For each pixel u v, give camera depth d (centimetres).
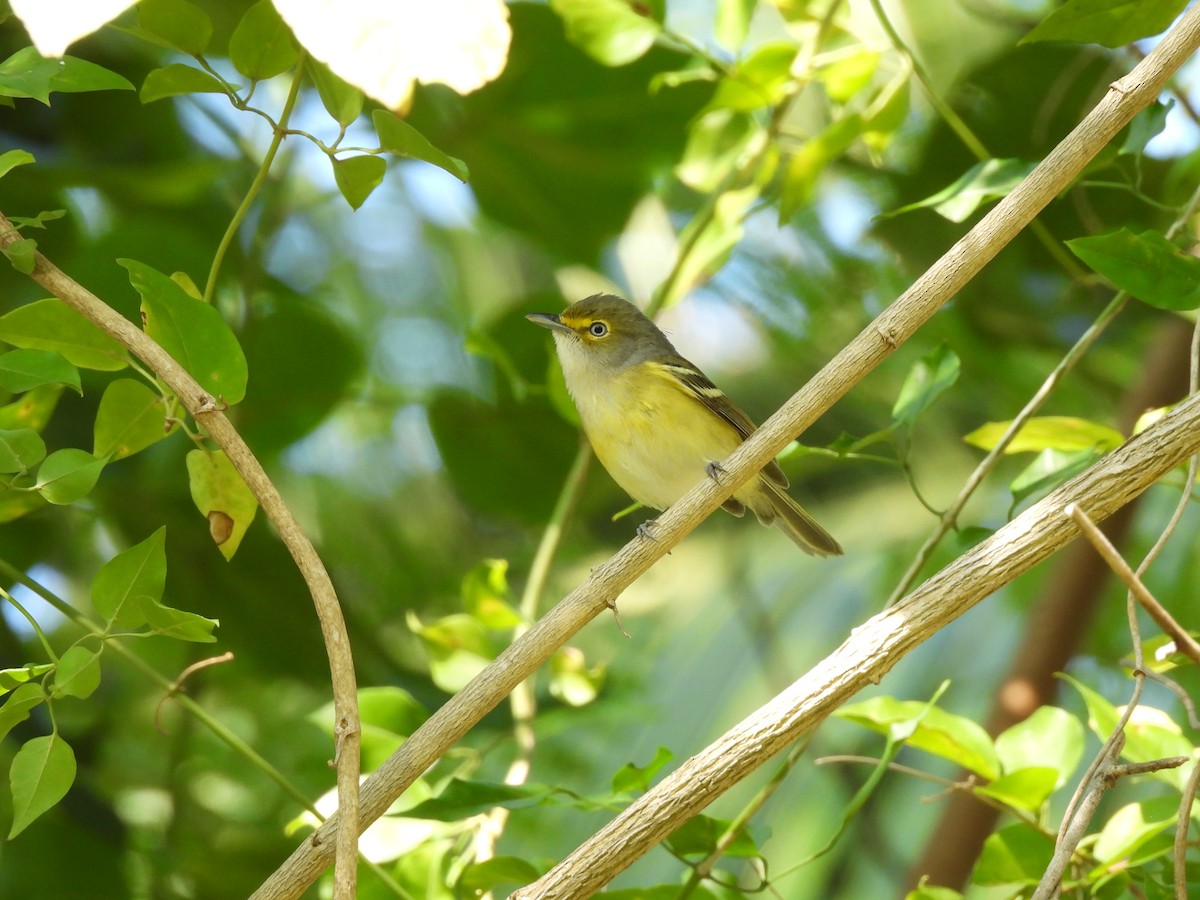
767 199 1107
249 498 643
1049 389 728
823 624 1231
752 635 1223
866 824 1099
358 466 1342
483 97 1117
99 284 1000
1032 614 1035
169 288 588
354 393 1120
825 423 1364
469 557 1359
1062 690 1178
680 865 1094
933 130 1133
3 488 599
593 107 1125
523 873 732
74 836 991
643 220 1320
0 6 602
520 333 1167
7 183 1032
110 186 1079
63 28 450
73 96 1080
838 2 984
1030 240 1138
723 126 1073
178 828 1100
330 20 443
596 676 963
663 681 1221
